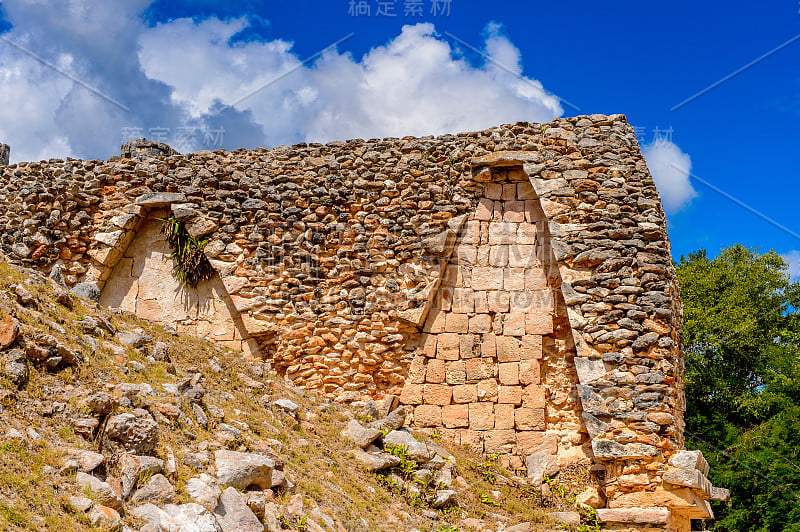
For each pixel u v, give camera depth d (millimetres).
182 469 7988
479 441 13375
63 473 6969
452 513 10992
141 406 8539
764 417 22438
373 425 12242
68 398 8133
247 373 12656
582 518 11992
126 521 6844
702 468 12094
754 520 19344
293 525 8234
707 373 23922
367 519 9445
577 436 13133
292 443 10531
